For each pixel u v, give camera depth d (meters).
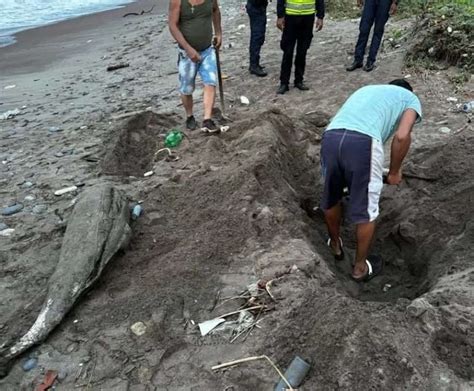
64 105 7.80
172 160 5.19
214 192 4.30
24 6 17.78
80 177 5.19
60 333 3.18
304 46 7.05
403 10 10.44
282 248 3.63
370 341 2.69
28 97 8.40
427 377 2.56
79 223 3.84
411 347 2.67
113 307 3.31
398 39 8.73
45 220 4.45
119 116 6.89
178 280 3.46
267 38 10.34
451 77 7.07
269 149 4.76
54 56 11.15
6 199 4.87
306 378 2.66
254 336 2.95
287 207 4.17
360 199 3.48
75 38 12.80
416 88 6.93
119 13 16.23
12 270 3.81
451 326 2.76
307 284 3.25
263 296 3.21
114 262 3.72
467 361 2.62
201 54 5.59
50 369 2.94
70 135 6.41
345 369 2.62
